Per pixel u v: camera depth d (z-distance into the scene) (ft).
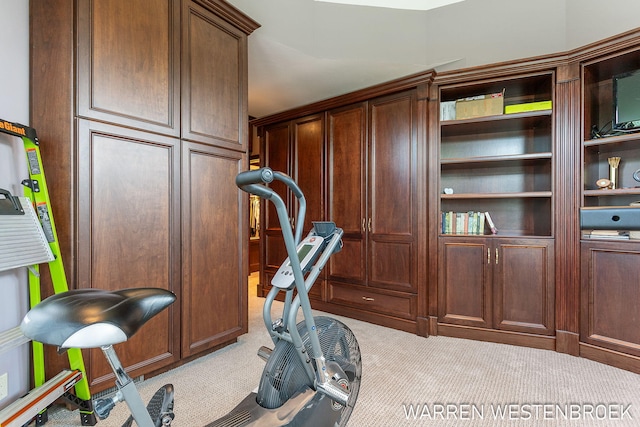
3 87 5.19
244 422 3.74
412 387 6.51
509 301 8.89
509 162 9.74
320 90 11.79
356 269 11.33
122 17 6.02
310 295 12.54
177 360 6.95
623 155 8.50
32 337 2.34
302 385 4.28
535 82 9.23
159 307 2.87
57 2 5.46
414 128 10.03
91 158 5.59
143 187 6.35
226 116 8.04
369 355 8.16
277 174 3.64
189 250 7.18
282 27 8.95
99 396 5.82
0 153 5.08
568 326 8.21
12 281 5.25
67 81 5.39
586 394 6.23
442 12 9.59
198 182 7.38
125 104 6.05
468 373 7.13
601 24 7.85
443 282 9.57
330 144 12.12
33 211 4.99
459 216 9.89
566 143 8.31
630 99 7.81
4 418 4.02
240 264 8.38
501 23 9.01
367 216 11.03
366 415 5.56
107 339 2.36
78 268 5.39
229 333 8.07
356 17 9.71
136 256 6.23
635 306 7.14
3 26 5.20
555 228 8.43
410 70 10.21
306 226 12.78
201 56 7.44
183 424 5.28
